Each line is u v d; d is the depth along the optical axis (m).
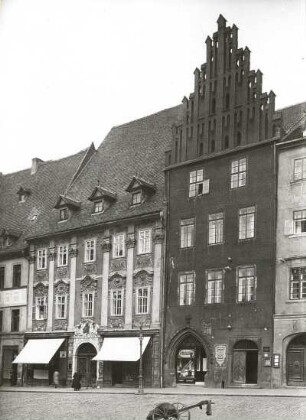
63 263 49.31
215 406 29.08
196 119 42.38
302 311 35.22
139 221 44.34
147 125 52.22
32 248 51.72
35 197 57.56
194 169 41.72
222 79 41.38
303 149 36.75
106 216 46.75
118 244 45.56
